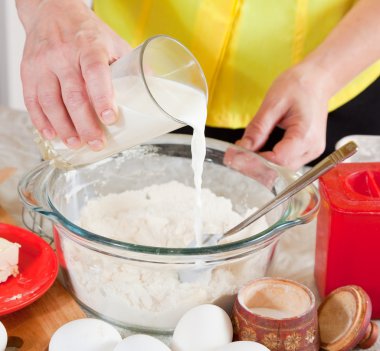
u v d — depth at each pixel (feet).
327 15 4.59
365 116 5.21
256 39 4.63
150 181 3.93
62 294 3.22
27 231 3.53
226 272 3.04
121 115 2.83
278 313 2.95
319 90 3.92
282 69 4.76
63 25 3.23
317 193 3.14
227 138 5.13
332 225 3.08
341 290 2.98
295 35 4.64
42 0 3.55
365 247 3.08
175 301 3.01
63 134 3.05
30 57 3.18
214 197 3.80
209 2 4.48
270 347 2.74
